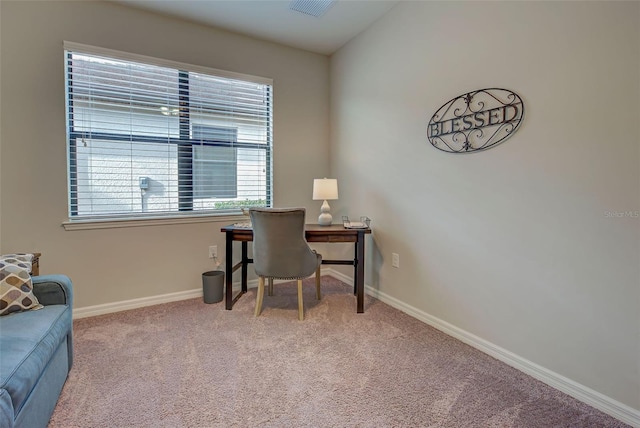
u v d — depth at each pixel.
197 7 2.56
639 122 1.31
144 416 1.41
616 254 1.40
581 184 1.50
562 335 1.60
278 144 3.29
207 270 2.99
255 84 3.16
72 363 1.77
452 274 2.17
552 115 1.59
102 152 2.55
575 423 1.39
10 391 1.00
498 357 1.89
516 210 1.77
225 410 1.45
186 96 2.84
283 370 1.77
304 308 2.67
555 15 1.56
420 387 1.63
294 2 2.51
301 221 2.31
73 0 2.36
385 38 2.70
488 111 1.89
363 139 3.02
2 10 2.17
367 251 3.02
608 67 1.39
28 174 2.29
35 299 1.56
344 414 1.43
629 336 1.38
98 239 2.53
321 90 3.50
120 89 2.58
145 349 1.98
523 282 1.76
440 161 2.23
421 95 2.37
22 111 2.25
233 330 2.25
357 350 1.99
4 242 2.25
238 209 3.13
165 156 2.79
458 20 2.05
